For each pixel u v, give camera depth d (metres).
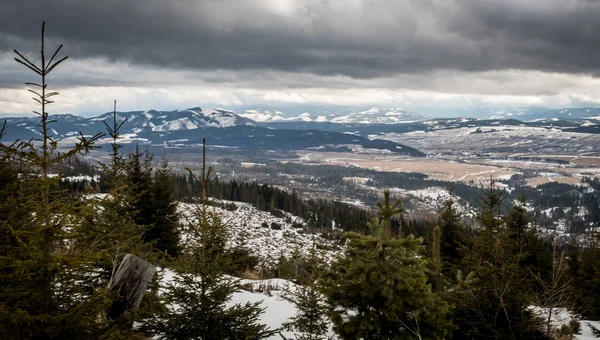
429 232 21.55
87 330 5.16
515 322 7.81
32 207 5.35
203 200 7.15
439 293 8.30
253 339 7.11
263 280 15.76
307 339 8.53
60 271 4.86
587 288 15.50
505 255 8.69
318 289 7.82
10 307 4.58
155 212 18.95
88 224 9.08
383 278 6.69
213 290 6.94
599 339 10.34
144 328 6.79
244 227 61.94
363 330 7.03
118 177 12.89
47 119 4.96
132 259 6.52
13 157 4.84
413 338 6.75
